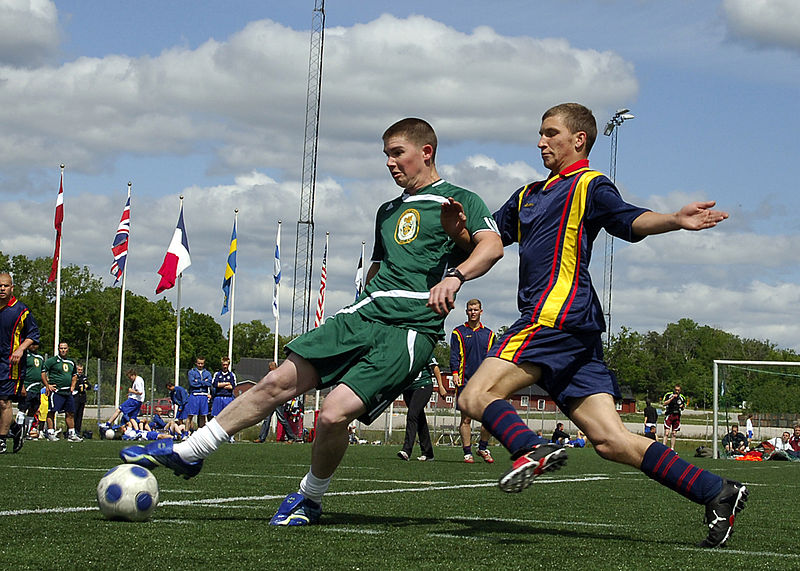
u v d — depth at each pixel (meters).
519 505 6.94
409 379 5.13
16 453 13.55
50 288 104.75
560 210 4.84
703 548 4.60
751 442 27.64
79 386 23.20
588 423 4.76
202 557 3.82
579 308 4.69
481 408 4.59
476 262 4.88
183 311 118.81
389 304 5.14
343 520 5.40
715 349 138.38
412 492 7.88
